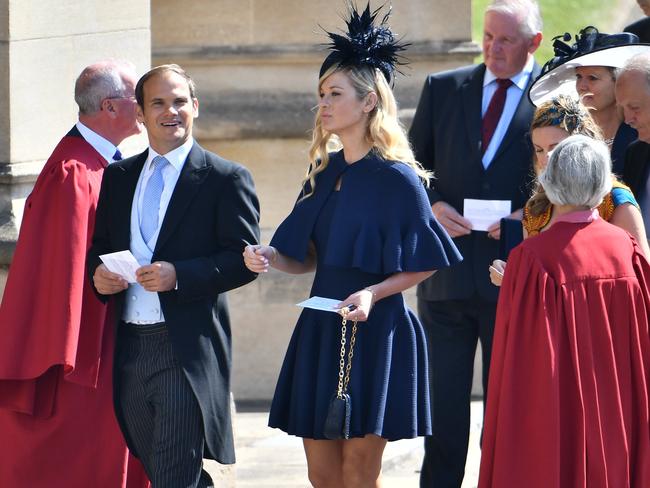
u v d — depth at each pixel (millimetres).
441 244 17516
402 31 29891
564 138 17219
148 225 18031
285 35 29641
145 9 23922
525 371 15734
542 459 15430
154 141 18062
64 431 19234
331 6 29500
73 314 18359
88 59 22844
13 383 18891
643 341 16047
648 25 24000
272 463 25172
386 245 17391
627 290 15945
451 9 29984
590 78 19750
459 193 21781
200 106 29656
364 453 17609
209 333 18000
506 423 15703
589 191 15852
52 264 18578
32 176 21969
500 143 21703
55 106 22344
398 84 30000
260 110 29688
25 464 19312
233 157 29906
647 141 18047
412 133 22688
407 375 17578
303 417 17547
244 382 29859
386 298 17641
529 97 20250
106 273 17688
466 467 24625
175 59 29594
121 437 19359
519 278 15875
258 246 17312
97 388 19203
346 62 17625
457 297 21453
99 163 19234
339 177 17938
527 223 17125
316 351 17703
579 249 15898
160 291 17484
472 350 21969
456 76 22328
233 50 29547
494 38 21750
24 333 18656
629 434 15906
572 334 15609
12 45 21547
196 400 17750
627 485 15781
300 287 29703
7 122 21688
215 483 21953
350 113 17531
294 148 29984
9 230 21719
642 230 16781
